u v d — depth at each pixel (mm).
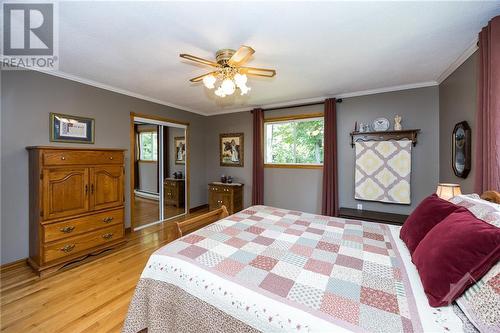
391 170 3328
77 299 1930
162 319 1253
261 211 2512
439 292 938
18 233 2477
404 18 1673
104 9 1546
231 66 2051
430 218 1422
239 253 1422
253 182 4594
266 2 1479
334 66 2574
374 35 1911
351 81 3084
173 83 3172
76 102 2957
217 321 1063
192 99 4082
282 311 922
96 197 2775
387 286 1071
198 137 5211
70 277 2283
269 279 1132
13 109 2434
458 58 2361
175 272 1261
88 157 2688
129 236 3506
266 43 2035
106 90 3305
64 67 2594
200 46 2080
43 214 2297
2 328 1591
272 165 4504
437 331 798
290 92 3584
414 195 3264
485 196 1537
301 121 4254
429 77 2939
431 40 2002
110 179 2941
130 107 3658
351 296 995
